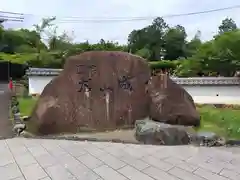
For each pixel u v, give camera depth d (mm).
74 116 7434
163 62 27969
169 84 8297
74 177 4254
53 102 7387
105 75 7852
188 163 4953
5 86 21562
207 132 7016
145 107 8047
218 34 19422
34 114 7398
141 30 43094
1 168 4613
